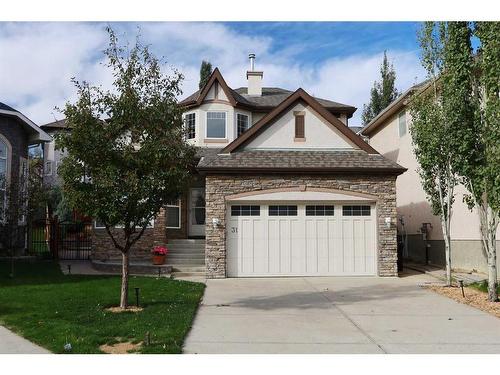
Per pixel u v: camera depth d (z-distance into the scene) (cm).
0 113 2084
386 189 1792
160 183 1093
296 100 1912
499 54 1242
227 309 1147
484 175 1284
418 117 1591
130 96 1088
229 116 2478
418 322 1010
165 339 838
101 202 1061
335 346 827
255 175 1777
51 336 866
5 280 1575
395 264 1761
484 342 855
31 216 1938
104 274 1753
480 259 1769
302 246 1784
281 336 891
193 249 2002
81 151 1062
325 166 1772
